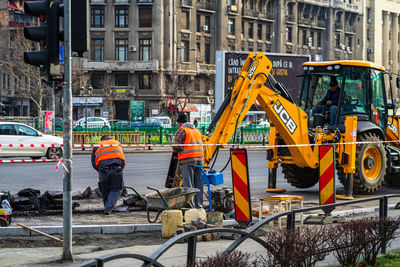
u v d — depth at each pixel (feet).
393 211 46.75
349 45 347.36
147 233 36.19
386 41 379.55
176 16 251.80
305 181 60.75
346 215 43.80
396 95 380.78
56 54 27.25
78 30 27.32
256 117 258.16
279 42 296.92
